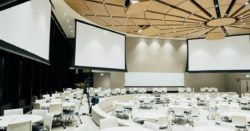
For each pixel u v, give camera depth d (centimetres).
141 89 1609
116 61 1348
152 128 386
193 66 1644
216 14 965
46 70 1222
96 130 586
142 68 1806
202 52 1623
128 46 1811
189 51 1670
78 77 2191
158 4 830
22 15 564
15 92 827
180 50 1855
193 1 812
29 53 622
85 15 1021
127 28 1286
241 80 1750
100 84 2077
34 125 525
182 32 1377
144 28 1283
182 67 1842
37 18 702
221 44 1574
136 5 771
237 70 1509
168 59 1839
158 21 1092
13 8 501
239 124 604
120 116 929
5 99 817
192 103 977
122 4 852
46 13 824
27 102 943
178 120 873
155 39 1847
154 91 1617
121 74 1761
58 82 1570
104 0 815
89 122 724
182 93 1556
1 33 441
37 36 705
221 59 1563
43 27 782
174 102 1051
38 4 711
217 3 829
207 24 1130
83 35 1123
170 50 1848
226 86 1916
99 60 1219
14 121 458
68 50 2047
